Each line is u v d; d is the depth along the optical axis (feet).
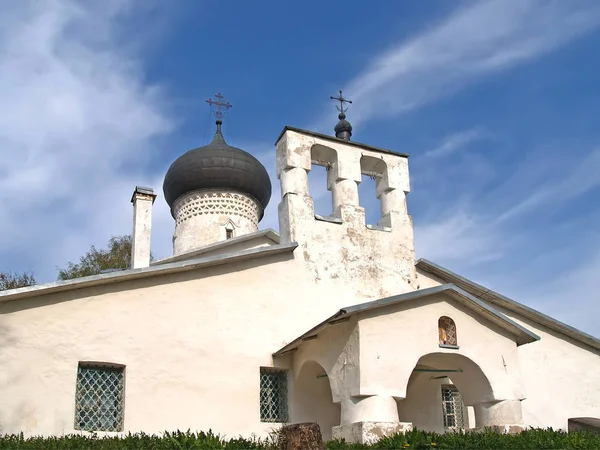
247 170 85.61
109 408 45.65
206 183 84.33
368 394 43.86
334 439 44.45
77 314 45.83
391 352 45.60
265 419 51.26
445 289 48.32
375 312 46.19
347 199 59.06
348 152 60.49
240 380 50.11
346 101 70.23
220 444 37.99
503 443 41.96
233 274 52.54
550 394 62.13
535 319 64.08
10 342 43.06
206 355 49.49
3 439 38.14
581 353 65.00
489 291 61.93
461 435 43.37
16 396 42.24
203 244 82.23
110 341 46.37
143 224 59.62
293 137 58.29
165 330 48.60
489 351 49.14
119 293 47.78
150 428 45.88
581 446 42.57
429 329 47.52
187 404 47.67
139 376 46.68
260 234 73.15
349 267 57.00
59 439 38.55
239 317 51.62
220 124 92.73
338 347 47.06
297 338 50.08
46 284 44.34
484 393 48.73
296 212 56.29
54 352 44.24
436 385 59.41
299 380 52.24
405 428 44.01
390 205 61.36
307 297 54.60
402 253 59.93
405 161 63.46
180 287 50.16
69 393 43.91
